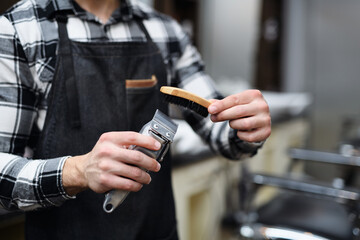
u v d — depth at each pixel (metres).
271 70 3.86
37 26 0.72
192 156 1.53
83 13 0.76
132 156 0.55
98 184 0.56
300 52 3.88
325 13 3.74
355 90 3.68
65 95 0.72
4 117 0.67
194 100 0.63
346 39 3.68
